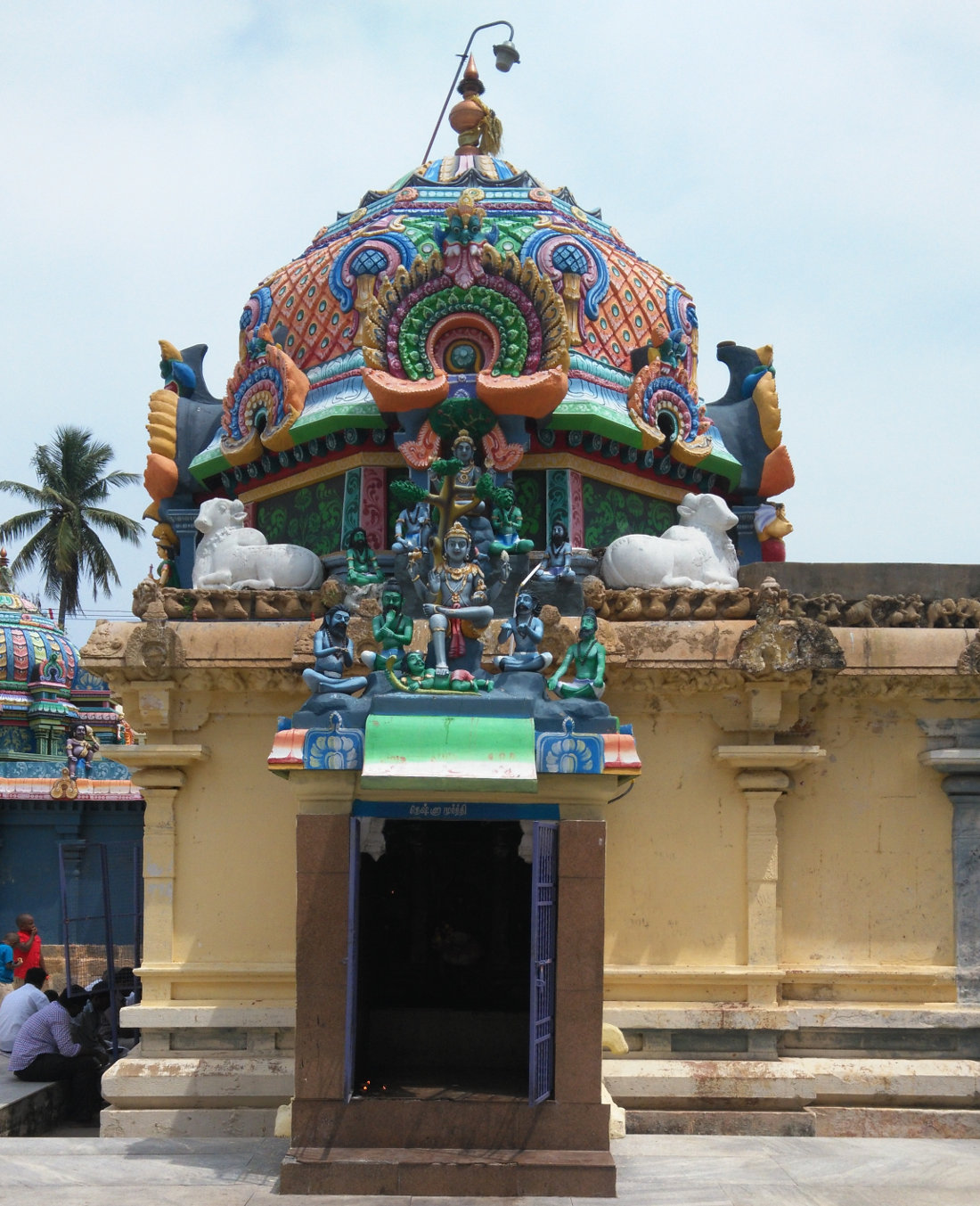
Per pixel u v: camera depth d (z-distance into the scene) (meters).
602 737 8.89
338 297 13.28
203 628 10.98
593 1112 8.70
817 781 11.24
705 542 11.91
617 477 13.03
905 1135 10.45
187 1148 9.83
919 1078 10.56
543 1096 8.74
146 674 10.90
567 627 10.45
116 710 37.16
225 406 13.55
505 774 8.53
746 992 10.73
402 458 12.51
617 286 13.59
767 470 13.89
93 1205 8.38
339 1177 8.48
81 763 28.89
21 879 27.31
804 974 10.87
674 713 11.07
